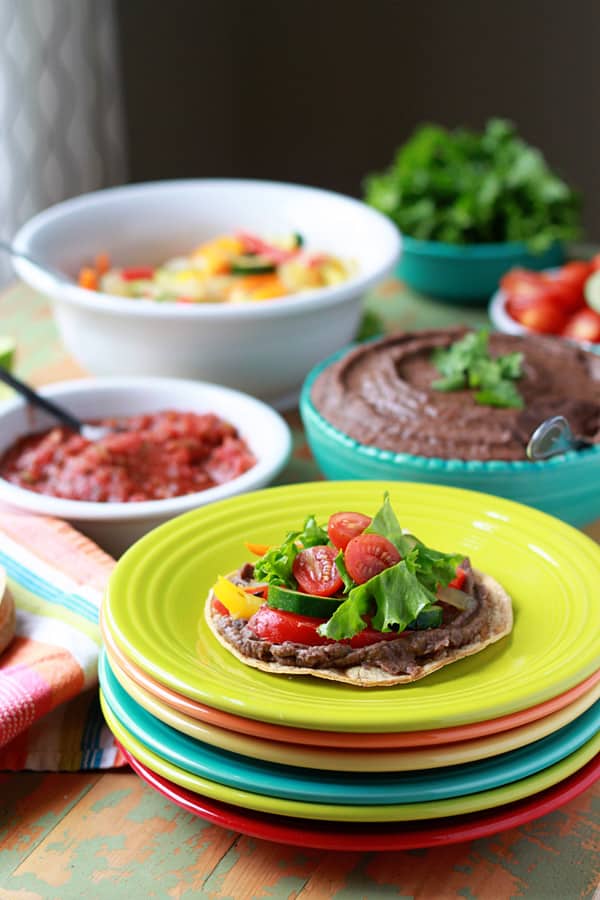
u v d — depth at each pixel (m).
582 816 0.91
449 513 1.11
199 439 1.42
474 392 1.31
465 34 3.81
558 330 1.81
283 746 0.80
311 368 1.62
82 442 1.41
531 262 2.04
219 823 0.82
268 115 4.00
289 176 4.10
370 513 1.11
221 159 3.90
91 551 1.17
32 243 1.73
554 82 3.81
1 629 1.00
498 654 0.91
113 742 0.98
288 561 0.92
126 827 0.90
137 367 1.59
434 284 2.03
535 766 0.82
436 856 0.87
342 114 4.00
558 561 1.02
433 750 0.79
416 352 1.42
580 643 0.87
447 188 2.06
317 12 3.84
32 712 0.94
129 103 3.35
